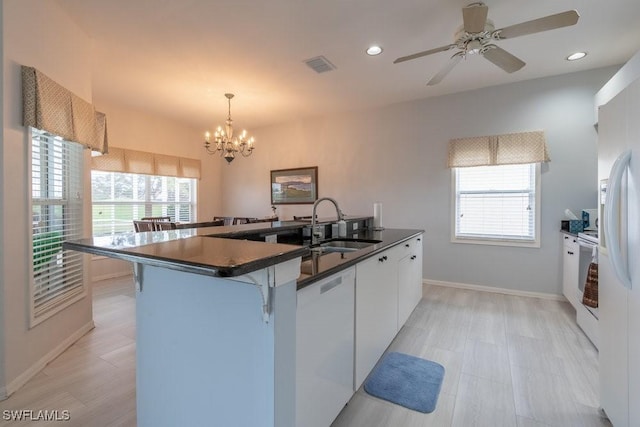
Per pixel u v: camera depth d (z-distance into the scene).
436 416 1.66
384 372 2.07
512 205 3.89
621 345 1.40
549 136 3.61
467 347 2.44
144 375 1.42
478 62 3.22
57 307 2.32
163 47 2.95
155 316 1.36
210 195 6.49
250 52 3.05
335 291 1.48
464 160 4.04
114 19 2.51
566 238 3.35
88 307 2.78
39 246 2.19
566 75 3.52
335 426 1.58
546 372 2.08
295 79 3.70
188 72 3.51
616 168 1.34
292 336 1.10
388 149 4.65
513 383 1.96
